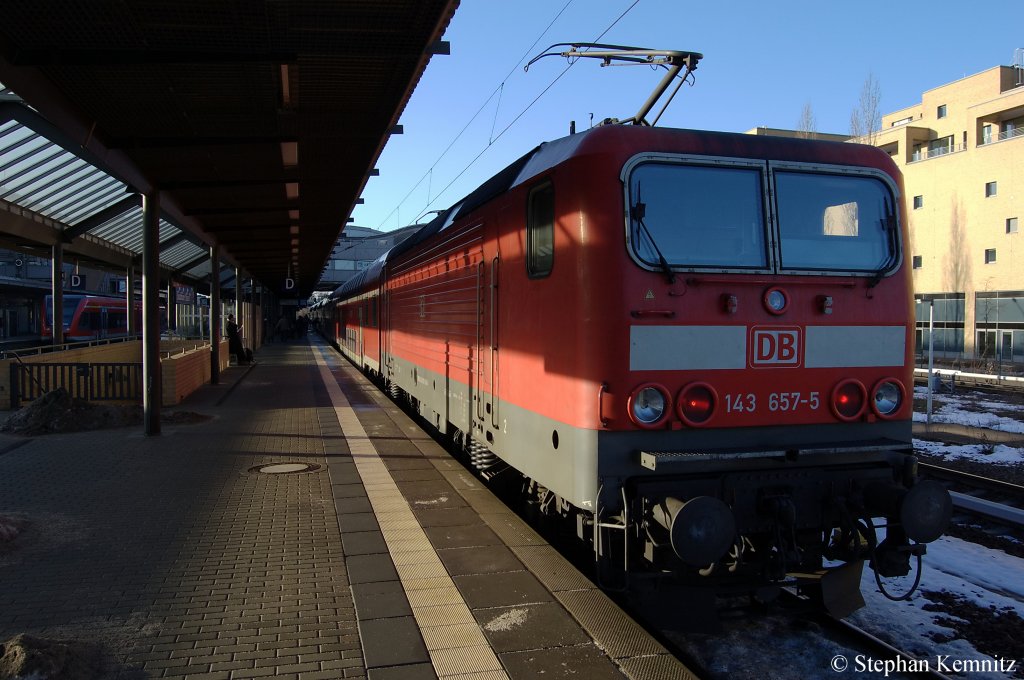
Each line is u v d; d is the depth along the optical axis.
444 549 5.38
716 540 3.95
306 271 36.28
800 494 4.50
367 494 7.05
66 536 5.61
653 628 4.66
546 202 5.05
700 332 4.36
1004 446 11.79
